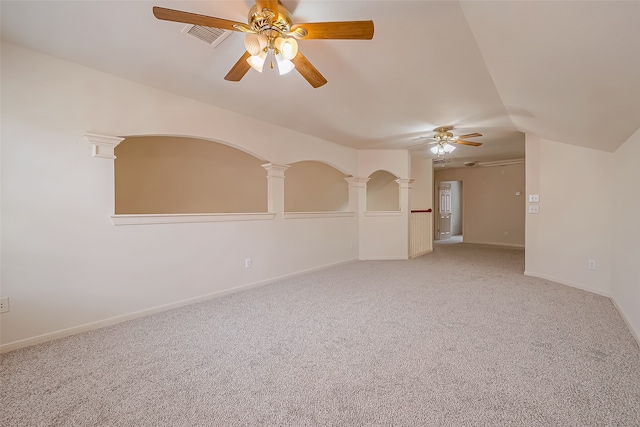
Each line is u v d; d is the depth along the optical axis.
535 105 2.72
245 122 3.66
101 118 2.56
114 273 2.65
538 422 1.39
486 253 6.61
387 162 5.73
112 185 2.64
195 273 3.21
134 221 2.76
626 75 1.52
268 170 4.08
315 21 1.83
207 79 2.69
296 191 6.52
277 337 2.34
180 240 3.10
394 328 2.49
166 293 2.98
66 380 1.77
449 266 5.11
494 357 2.00
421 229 6.70
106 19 1.87
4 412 1.50
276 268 4.12
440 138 4.34
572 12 1.24
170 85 2.81
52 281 2.33
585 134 2.95
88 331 2.48
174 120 3.00
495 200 8.13
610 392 1.61
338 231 5.24
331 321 2.65
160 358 2.02
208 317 2.77
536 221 4.29
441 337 2.31
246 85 2.79
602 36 1.30
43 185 2.29
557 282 3.97
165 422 1.42
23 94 2.20
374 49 2.14
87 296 2.50
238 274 3.63
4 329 2.14
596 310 2.88
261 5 1.54
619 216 2.88
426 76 2.53
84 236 2.49
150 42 2.12
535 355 2.02
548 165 4.08
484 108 3.29
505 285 3.84
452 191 11.16
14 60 2.17
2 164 2.13
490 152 6.25
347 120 3.81
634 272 2.38
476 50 2.10
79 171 2.46
